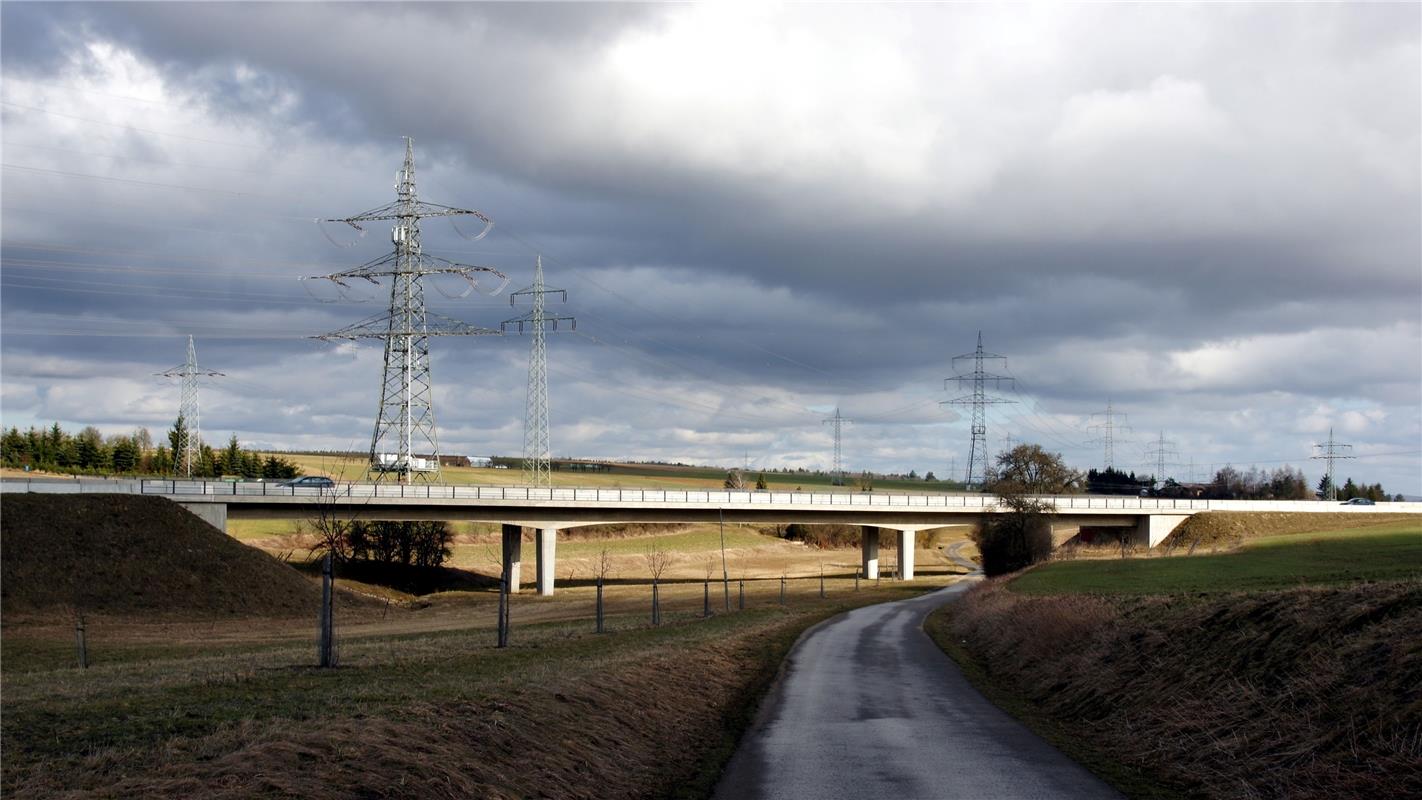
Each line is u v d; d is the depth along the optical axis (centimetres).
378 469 10606
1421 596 1848
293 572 7600
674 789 1714
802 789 1711
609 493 10762
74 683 2361
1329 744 1521
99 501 7206
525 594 10006
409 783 1298
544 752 1666
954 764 1906
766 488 19962
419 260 10225
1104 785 1727
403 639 4403
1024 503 10206
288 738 1400
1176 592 3494
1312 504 14262
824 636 5028
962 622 5522
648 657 3036
